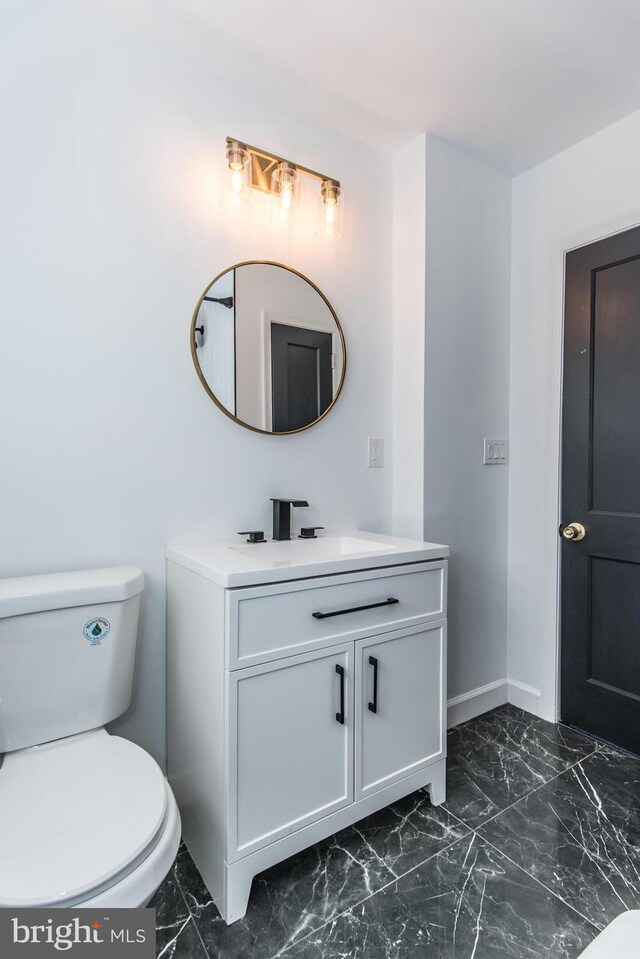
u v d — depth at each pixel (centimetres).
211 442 164
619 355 191
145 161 150
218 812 120
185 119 157
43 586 122
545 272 215
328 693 135
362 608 139
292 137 181
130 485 150
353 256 199
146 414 152
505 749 192
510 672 230
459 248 209
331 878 131
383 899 124
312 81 167
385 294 209
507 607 229
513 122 189
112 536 147
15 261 131
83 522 142
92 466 143
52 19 135
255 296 173
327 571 132
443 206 202
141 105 149
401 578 151
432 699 160
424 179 196
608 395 195
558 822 151
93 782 103
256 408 173
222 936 115
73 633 121
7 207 130
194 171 159
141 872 84
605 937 65
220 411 166
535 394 220
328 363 191
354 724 140
